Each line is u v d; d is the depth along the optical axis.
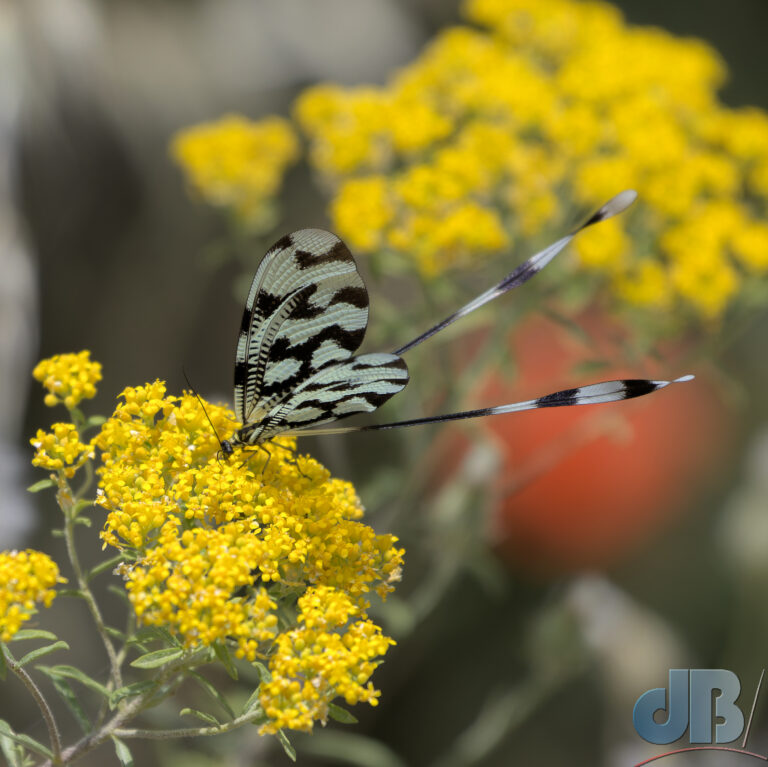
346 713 0.50
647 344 0.60
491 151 0.59
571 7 0.64
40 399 0.67
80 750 0.51
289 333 0.52
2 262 0.63
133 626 0.52
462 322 0.59
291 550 0.51
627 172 0.60
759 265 0.60
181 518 0.52
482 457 0.60
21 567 0.50
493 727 0.62
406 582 0.66
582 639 0.62
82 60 0.65
